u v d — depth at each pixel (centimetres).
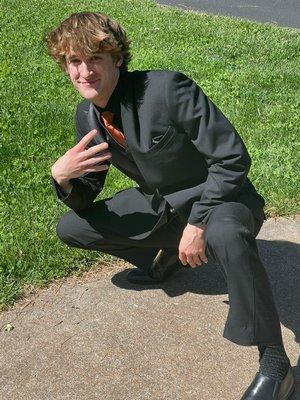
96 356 208
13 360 206
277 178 327
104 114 199
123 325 222
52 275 248
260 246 273
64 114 416
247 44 621
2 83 475
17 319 226
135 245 231
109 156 203
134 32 657
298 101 453
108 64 188
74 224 232
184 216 204
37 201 306
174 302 235
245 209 184
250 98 457
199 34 660
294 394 190
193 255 189
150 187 206
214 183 184
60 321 224
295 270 257
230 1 925
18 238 269
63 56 192
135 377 199
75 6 803
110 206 231
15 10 759
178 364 204
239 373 200
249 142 377
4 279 243
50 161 354
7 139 375
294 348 211
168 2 907
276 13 846
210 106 186
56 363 205
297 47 616
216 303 234
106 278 249
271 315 174
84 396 192
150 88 188
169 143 191
